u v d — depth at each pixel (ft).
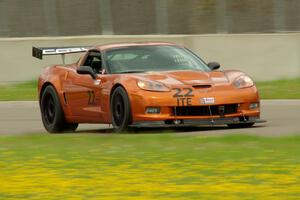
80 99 132.98
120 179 75.31
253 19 233.35
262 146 93.97
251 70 217.97
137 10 238.89
